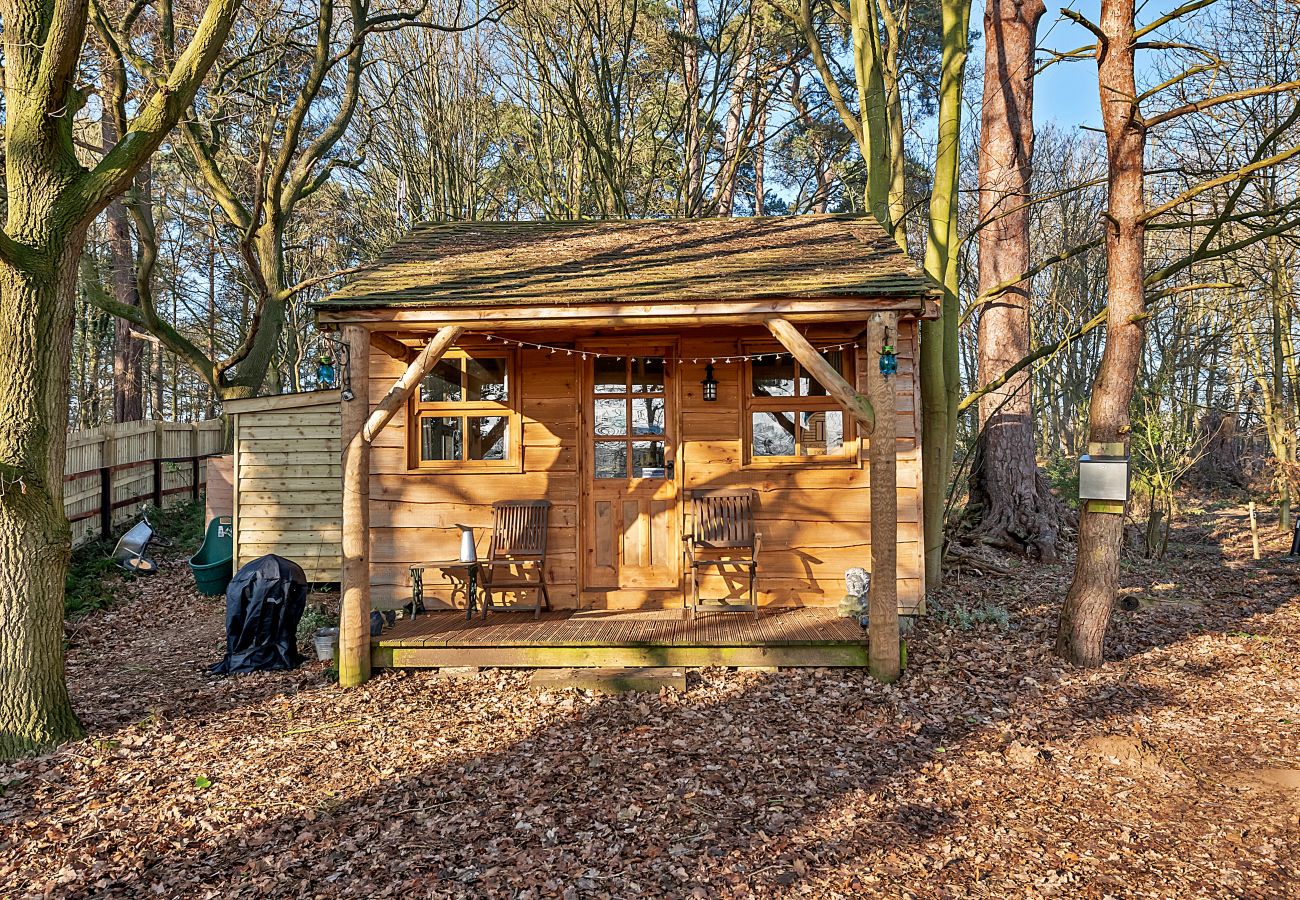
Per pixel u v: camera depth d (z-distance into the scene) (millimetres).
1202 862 3770
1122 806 4324
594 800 4430
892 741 5164
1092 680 6285
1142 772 4727
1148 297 7535
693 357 7695
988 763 4848
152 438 14773
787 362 7691
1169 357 16328
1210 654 6879
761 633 6598
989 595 9242
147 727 5660
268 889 3707
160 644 8344
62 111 5414
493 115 16766
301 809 4453
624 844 3971
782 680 6262
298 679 6754
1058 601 8789
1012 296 11672
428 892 3625
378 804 4484
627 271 7191
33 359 5379
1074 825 4117
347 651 6441
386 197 18703
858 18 10094
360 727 5609
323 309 6332
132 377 18688
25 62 5363
